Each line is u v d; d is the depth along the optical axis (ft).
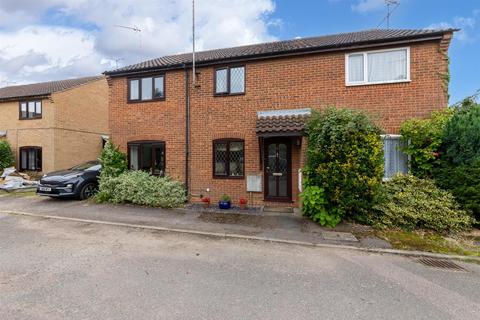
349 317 10.82
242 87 33.22
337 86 30.42
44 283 13.25
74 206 30.73
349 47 29.71
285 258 17.07
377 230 22.52
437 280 14.32
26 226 23.59
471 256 17.78
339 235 21.38
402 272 15.26
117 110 37.73
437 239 20.81
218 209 30.14
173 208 30.37
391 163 28.50
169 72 35.55
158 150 36.24
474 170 22.82
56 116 56.34
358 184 22.98
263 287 13.20
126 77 37.37
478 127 23.35
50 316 10.55
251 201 32.30
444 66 27.81
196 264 15.92
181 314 10.83
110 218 25.95
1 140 58.90
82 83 62.59
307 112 30.35
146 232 22.20
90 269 14.96
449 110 27.30
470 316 11.06
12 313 10.71
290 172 31.45
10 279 13.65
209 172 33.83
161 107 35.86
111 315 10.69
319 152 23.91
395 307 11.60
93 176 35.60
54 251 17.63
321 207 23.97
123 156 36.19
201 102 34.24
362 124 23.47
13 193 40.50
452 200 23.50
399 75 29.09
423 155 25.85
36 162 57.11
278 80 32.01
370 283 13.80
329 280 14.07
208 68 34.14
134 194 31.37
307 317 10.77
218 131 33.60
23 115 58.65
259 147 31.91
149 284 13.32
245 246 19.22
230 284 13.46
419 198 23.76
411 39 28.04
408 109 28.66
